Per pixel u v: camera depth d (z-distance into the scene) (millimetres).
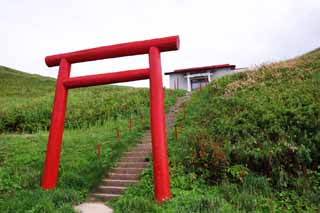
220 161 7102
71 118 15320
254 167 7000
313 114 7906
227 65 23266
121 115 15133
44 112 16266
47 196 6555
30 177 8125
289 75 13438
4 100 21031
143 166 8453
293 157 6703
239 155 7262
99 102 17922
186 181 6918
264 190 6133
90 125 14375
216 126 9492
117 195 7207
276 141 7469
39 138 12227
